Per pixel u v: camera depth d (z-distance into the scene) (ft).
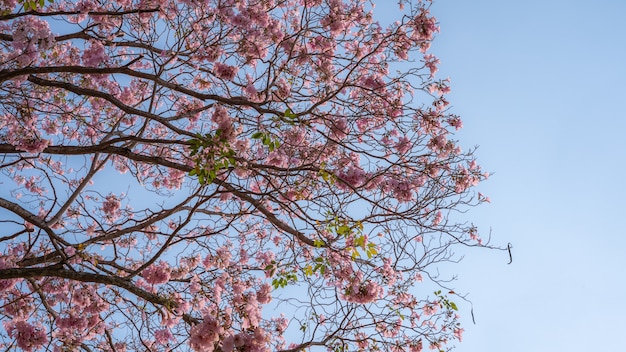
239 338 18.65
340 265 25.18
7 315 24.40
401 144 27.96
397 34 28.45
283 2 28.66
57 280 26.91
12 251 27.61
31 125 24.98
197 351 18.29
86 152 22.30
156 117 21.89
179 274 23.98
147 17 27.99
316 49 29.17
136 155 22.26
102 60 24.77
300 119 22.39
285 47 28.35
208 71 27.32
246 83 27.61
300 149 26.66
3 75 20.81
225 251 26.17
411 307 28.63
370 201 23.02
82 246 21.89
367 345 25.25
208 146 19.24
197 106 29.63
